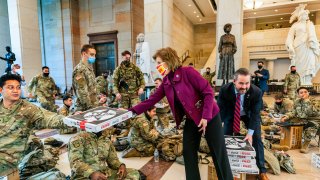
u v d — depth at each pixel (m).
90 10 11.87
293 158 2.72
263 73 6.19
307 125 3.04
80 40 12.30
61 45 12.05
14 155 1.64
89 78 2.95
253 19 15.30
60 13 11.81
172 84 1.56
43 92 5.18
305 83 7.36
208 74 7.40
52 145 3.17
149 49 6.77
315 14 13.74
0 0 10.20
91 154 1.62
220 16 6.54
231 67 5.42
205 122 1.40
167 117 4.11
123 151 2.90
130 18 11.02
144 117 2.74
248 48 13.56
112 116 1.55
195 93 1.53
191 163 1.62
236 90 2.02
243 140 1.91
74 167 1.46
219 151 1.52
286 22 15.02
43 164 2.18
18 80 1.63
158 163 2.58
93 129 1.36
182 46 14.26
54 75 12.45
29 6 8.58
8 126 1.61
